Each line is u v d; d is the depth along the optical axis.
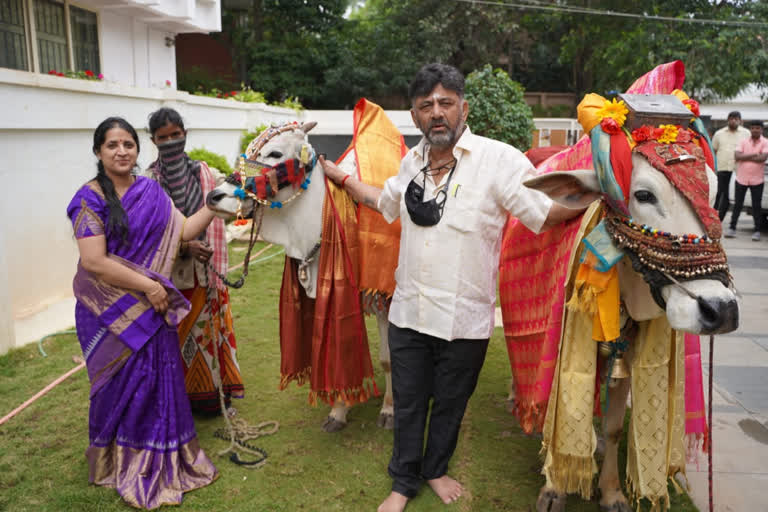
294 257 3.34
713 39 17.97
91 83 6.30
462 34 22.59
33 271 5.74
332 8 22.64
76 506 2.91
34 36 7.72
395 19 22.91
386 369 3.67
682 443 2.76
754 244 9.35
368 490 3.09
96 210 2.88
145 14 9.66
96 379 2.99
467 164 2.71
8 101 5.22
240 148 11.37
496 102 12.29
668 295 2.28
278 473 3.23
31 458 3.33
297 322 3.47
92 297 2.94
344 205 3.30
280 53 21.72
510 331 3.19
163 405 3.01
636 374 2.68
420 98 2.65
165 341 3.02
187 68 21.58
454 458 3.40
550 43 25.22
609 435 2.90
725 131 10.07
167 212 3.06
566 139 17.88
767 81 17.81
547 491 2.91
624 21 20.67
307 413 3.90
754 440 3.57
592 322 2.62
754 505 2.97
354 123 3.54
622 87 20.67
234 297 6.14
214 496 3.03
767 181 9.73
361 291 3.40
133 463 3.02
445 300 2.75
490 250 2.79
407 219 2.82
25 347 4.81
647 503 3.02
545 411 2.86
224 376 3.77
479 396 4.18
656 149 2.29
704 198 2.24
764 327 5.49
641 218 2.30
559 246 2.78
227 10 22.41
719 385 4.29
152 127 3.39
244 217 3.21
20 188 5.54
